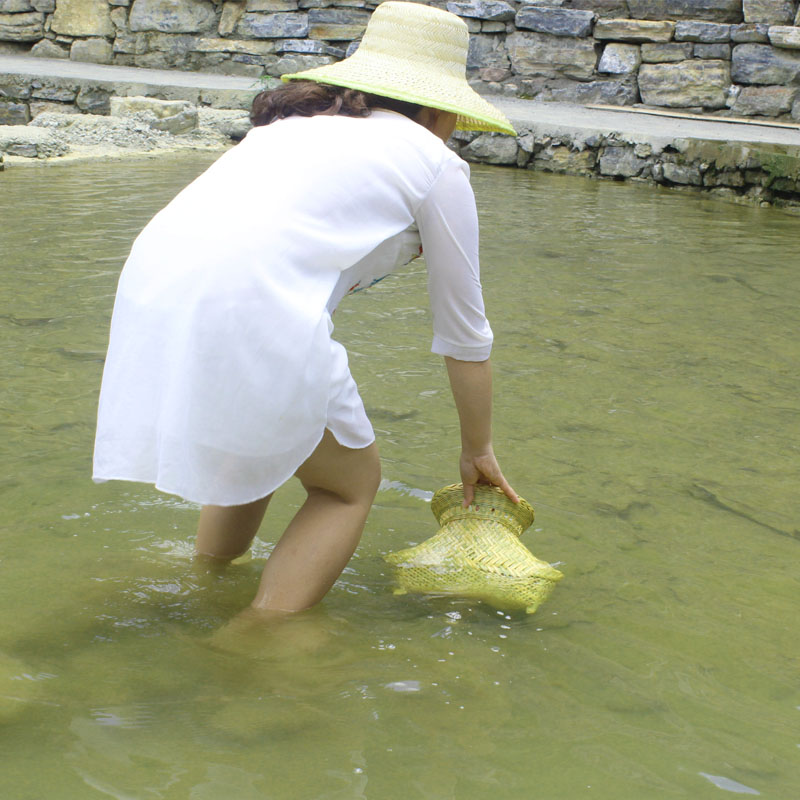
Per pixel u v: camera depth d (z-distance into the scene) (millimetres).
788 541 2293
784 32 10297
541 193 7926
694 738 1537
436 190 1725
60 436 2695
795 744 1538
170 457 1589
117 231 5465
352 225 1653
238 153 1709
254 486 1649
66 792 1320
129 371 1625
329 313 1700
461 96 1794
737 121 10281
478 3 11453
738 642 1844
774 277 5223
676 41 10875
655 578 2084
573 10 11219
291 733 1481
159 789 1335
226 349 1562
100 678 1606
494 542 2025
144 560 2051
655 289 4828
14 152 8086
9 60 12367
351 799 1339
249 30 12383
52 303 4016
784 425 3072
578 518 2355
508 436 2863
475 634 1817
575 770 1438
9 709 1504
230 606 1878
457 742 1487
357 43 12156
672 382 3441
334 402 1675
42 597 1875
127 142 9039
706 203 7875
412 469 2590
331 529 1825
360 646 1749
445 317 1840
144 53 12742
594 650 1786
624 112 10852
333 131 1689
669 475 2648
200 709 1531
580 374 3477
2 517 2209
